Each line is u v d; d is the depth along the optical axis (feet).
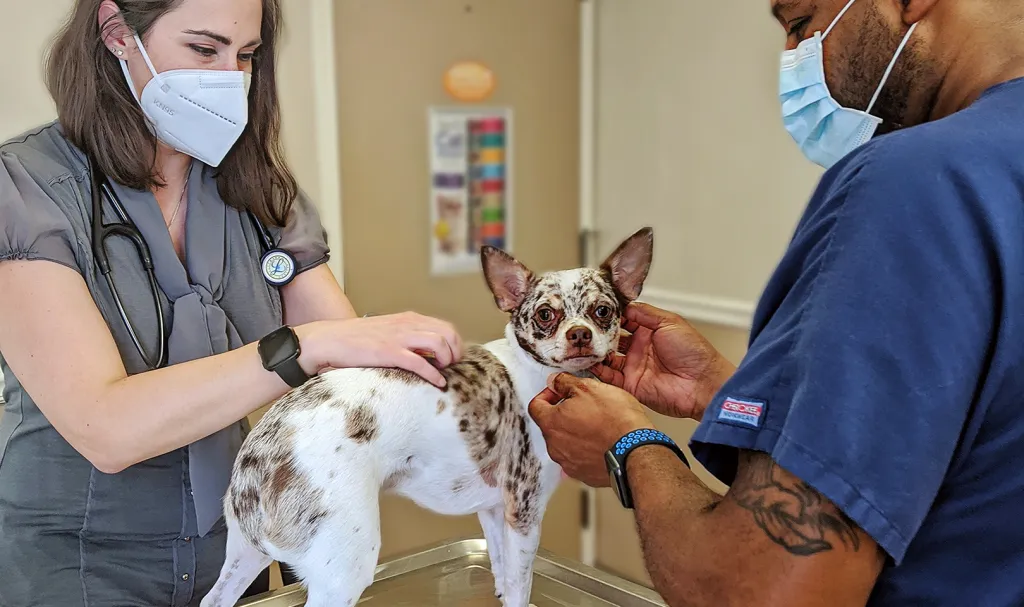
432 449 3.44
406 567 4.28
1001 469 2.04
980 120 2.09
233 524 3.26
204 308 3.62
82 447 3.14
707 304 7.78
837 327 1.98
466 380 3.56
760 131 7.06
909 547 2.16
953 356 1.91
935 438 1.91
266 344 3.23
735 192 7.39
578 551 9.45
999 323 1.94
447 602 3.97
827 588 1.96
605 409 2.93
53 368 3.09
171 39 3.45
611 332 3.81
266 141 4.02
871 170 2.06
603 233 9.02
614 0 8.43
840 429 1.94
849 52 2.63
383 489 3.51
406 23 7.43
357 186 7.41
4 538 3.43
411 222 7.80
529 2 8.19
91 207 3.42
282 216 4.09
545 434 3.18
